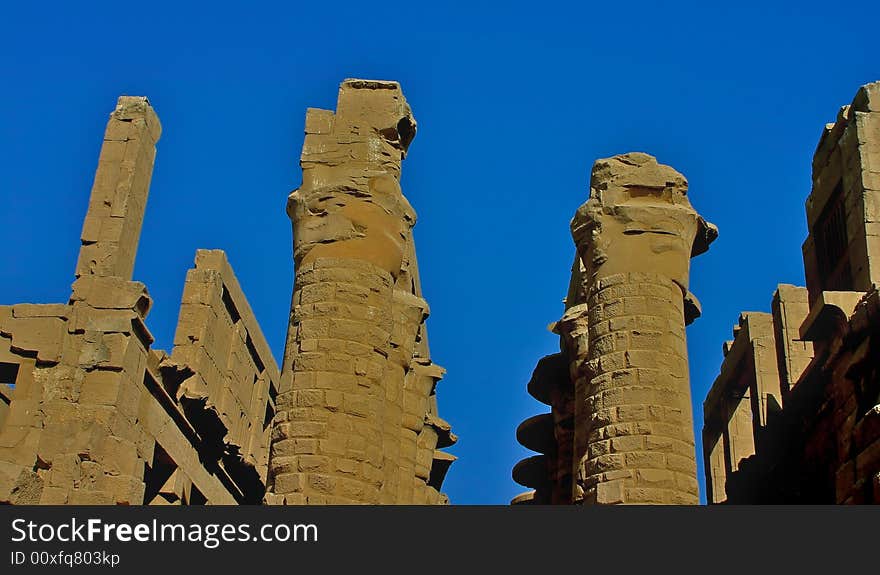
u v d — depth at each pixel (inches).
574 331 952.3
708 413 1157.7
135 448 936.9
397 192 789.9
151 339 992.2
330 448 707.4
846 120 848.9
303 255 768.9
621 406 732.0
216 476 1208.2
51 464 893.8
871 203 784.3
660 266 774.5
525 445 1103.0
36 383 938.7
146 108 1039.0
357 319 745.0
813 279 887.7
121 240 984.9
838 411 748.0
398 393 978.7
